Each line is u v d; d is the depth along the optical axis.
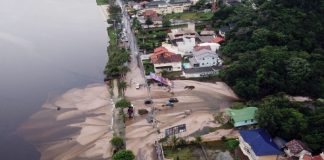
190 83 132.00
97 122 112.81
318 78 120.00
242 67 124.94
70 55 167.25
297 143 88.81
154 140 101.31
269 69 120.25
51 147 102.50
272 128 95.25
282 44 137.00
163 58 140.88
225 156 92.75
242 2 199.62
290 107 102.00
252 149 88.75
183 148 96.94
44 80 143.00
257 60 126.25
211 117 110.56
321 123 92.31
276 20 145.75
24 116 118.62
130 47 163.75
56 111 120.62
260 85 118.38
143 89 129.00
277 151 87.44
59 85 138.62
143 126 108.06
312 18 146.25
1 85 139.38
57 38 188.00
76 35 192.12
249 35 147.12
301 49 134.25
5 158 98.81
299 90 118.31
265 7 157.50
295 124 93.62
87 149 100.69
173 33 172.12
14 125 113.94
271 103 102.31
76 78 143.88
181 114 113.00
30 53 168.88
